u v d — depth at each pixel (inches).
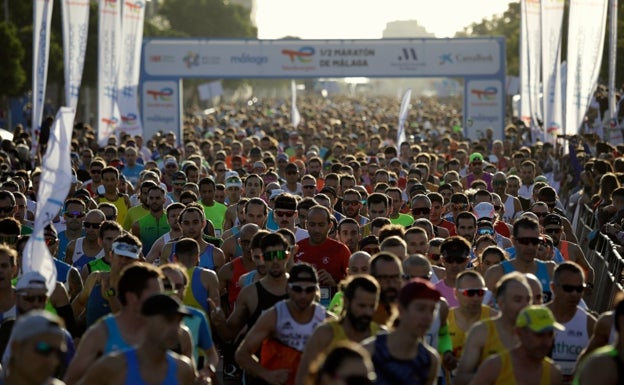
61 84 4542.3
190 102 7721.5
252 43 3024.1
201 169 1585.9
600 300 1045.2
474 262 844.6
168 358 488.1
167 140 2222.0
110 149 1672.0
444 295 721.6
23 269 702.5
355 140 2642.7
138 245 685.9
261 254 713.0
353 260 700.0
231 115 4842.5
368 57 3029.0
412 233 789.9
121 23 2026.3
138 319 539.5
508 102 4562.0
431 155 1807.3
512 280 573.6
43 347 410.9
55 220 1107.3
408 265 645.9
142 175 1384.1
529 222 730.2
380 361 497.4
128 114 2074.3
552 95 1945.1
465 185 1502.2
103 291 695.7
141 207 1098.7
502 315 576.4
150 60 3006.9
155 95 3019.2
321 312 614.2
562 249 938.7
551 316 510.3
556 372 524.4
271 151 2114.9
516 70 5103.3
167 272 640.4
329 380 393.7
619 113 2362.2
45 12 1542.8
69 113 722.8
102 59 1927.9
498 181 1259.8
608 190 1215.6
